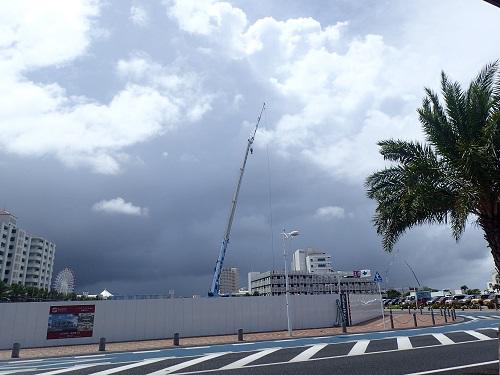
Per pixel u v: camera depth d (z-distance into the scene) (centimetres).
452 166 1058
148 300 3138
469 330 2361
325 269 15862
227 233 7019
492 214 1025
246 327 3397
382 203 1244
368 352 1534
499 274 1027
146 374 1222
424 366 1162
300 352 1631
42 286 14288
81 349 2394
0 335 2681
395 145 1216
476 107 1072
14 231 13038
